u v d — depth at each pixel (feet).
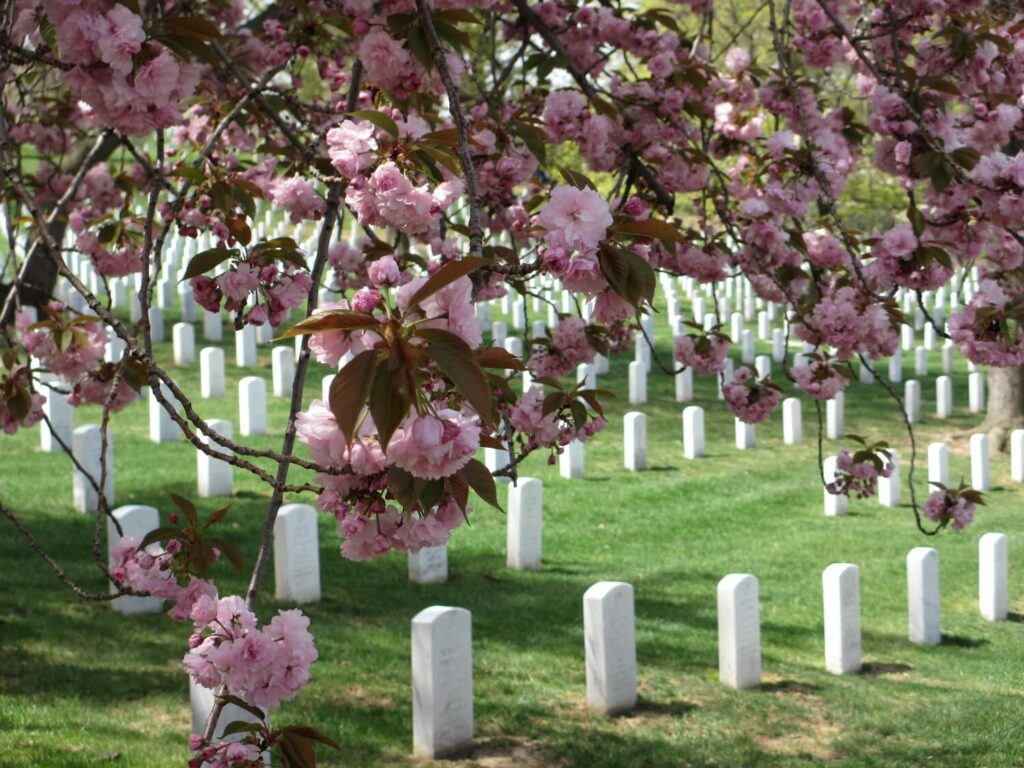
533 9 18.63
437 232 12.37
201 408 53.31
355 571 35.32
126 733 22.82
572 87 19.40
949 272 15.57
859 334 15.93
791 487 52.34
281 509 31.89
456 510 6.81
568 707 26.45
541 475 50.42
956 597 39.19
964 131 16.10
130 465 43.34
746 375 20.88
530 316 87.45
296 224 12.86
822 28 19.89
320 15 14.67
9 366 14.12
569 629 31.83
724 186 18.95
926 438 65.46
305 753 7.81
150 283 10.08
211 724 7.72
